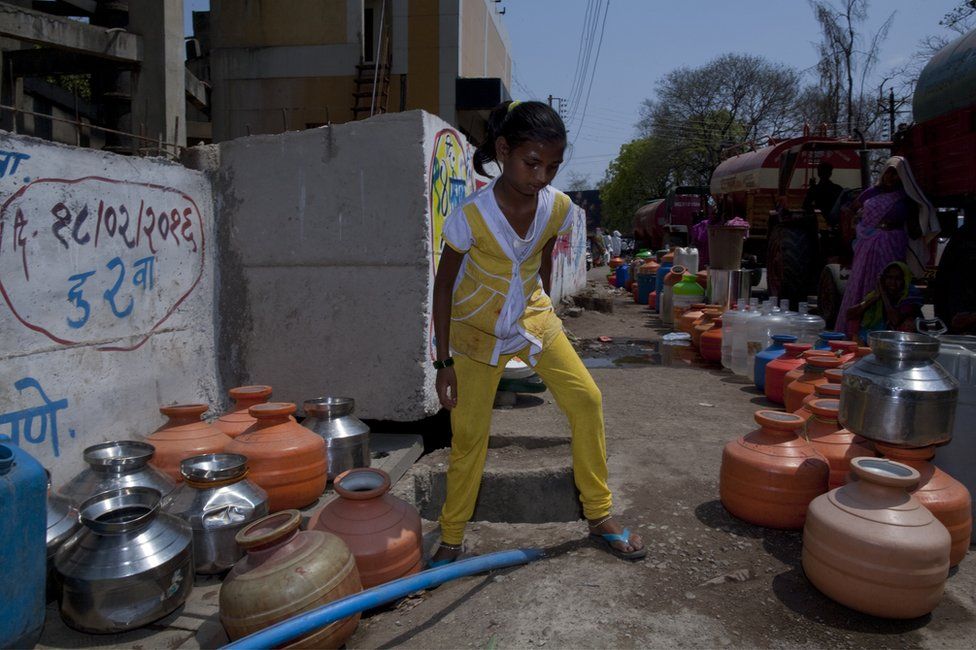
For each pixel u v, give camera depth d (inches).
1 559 78.4
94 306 130.6
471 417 103.8
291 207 166.2
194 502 107.0
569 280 537.6
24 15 301.0
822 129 426.9
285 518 93.2
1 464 78.9
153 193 146.7
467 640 90.2
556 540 118.6
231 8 545.0
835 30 888.3
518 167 89.7
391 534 101.9
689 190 849.5
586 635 88.6
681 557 109.0
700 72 1605.6
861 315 234.4
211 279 169.9
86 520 91.9
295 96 546.0
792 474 114.2
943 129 248.2
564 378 104.4
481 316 98.7
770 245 378.9
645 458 155.5
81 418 127.7
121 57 341.1
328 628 84.9
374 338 164.9
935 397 102.5
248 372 172.4
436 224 169.3
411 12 554.9
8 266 112.0
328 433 137.9
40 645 91.0
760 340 238.5
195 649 89.8
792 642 87.2
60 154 121.7
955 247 243.4
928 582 87.9
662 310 410.3
